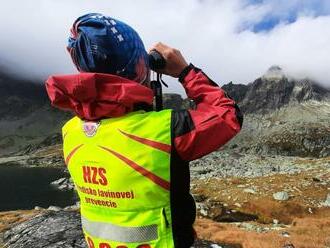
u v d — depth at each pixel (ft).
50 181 128.16
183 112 2.84
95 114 2.86
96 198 3.00
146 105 2.94
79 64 2.98
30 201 87.71
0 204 85.35
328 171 72.64
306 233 29.50
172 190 2.83
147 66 3.07
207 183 64.39
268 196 53.01
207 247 15.20
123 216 2.87
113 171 2.83
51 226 14.85
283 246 22.15
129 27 3.00
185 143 2.75
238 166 114.01
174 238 2.85
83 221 3.20
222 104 2.90
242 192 54.95
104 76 2.74
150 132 2.77
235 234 24.77
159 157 2.77
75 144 3.10
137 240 2.84
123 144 2.80
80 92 2.76
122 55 2.86
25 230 15.15
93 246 3.10
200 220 29.84
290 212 48.85
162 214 2.82
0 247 14.70
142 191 2.80
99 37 2.80
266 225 35.60
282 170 89.66
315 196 54.19
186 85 3.05
